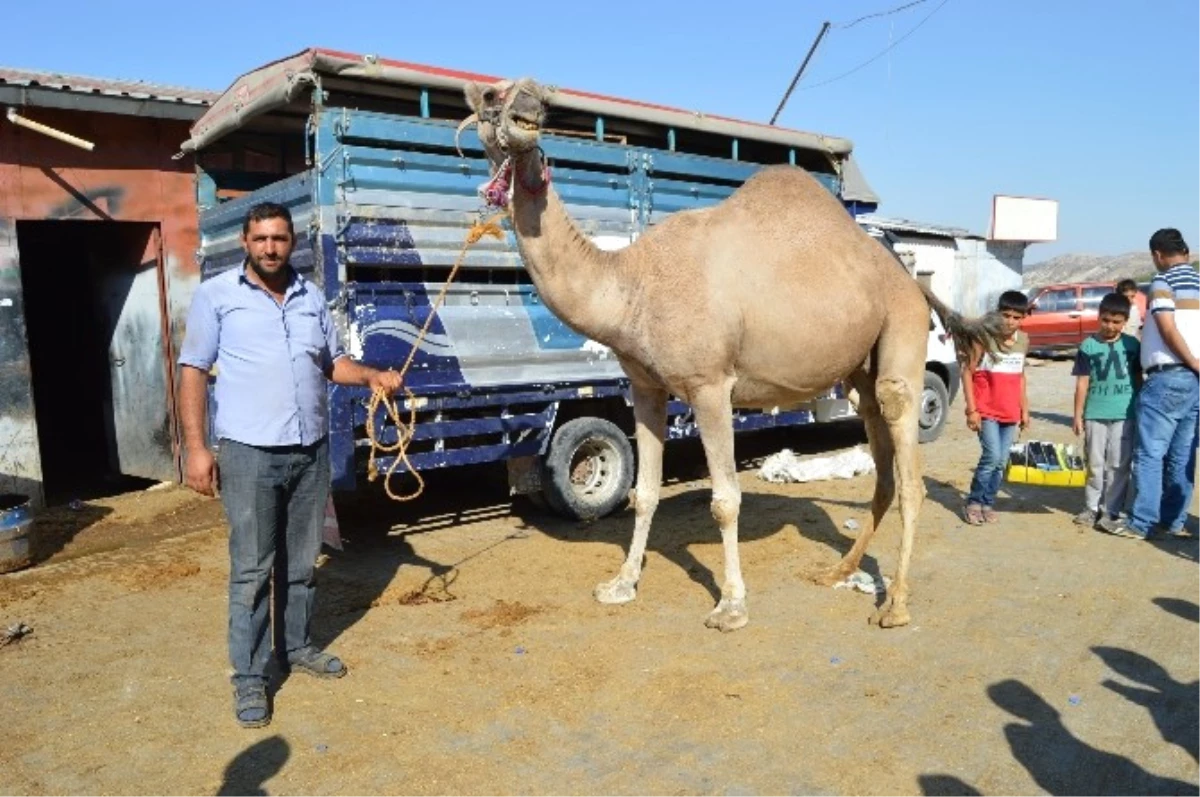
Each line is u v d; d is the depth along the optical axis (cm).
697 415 524
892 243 1203
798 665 474
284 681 465
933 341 1169
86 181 903
